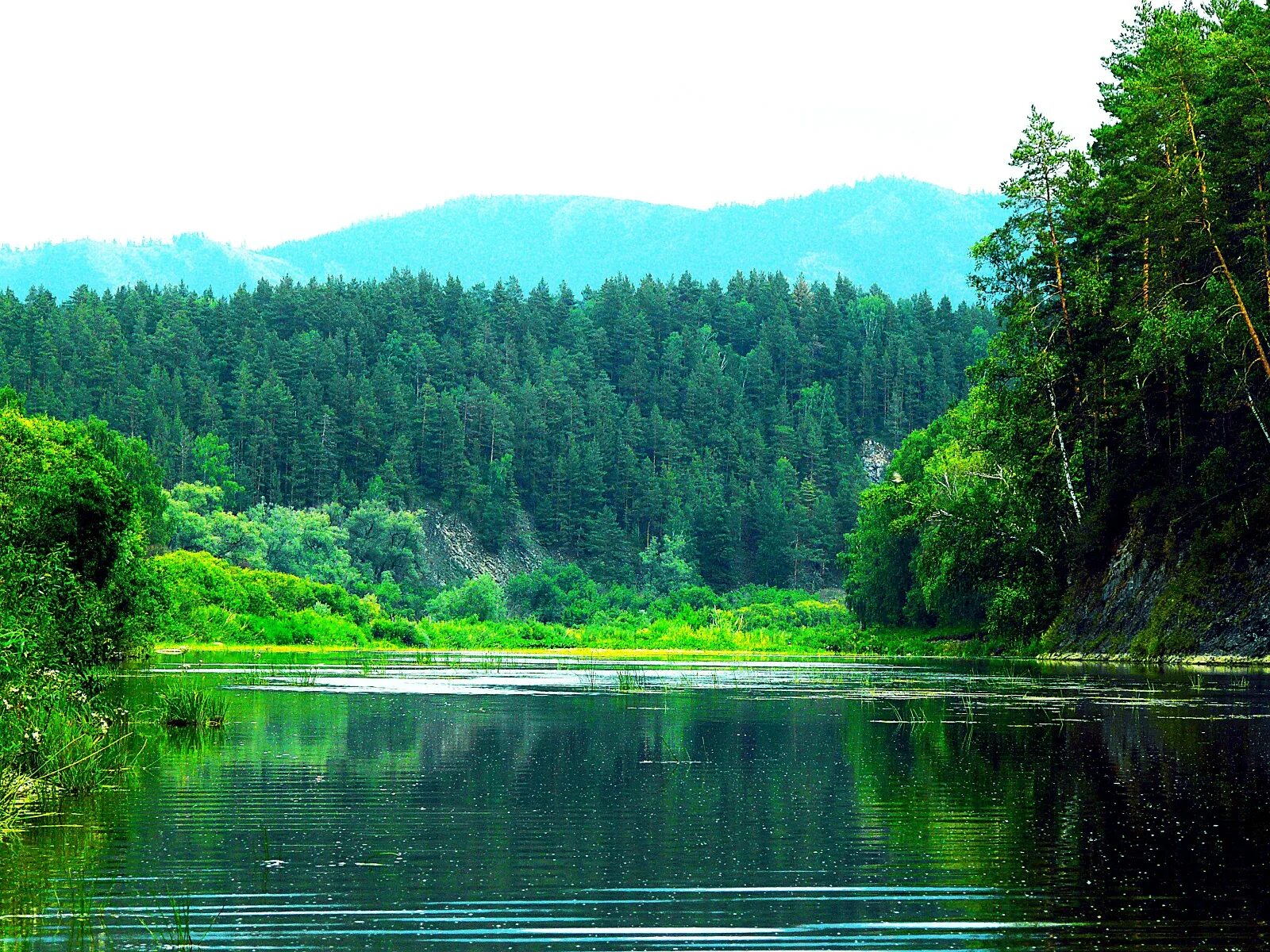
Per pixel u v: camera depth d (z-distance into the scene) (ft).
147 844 69.62
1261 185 276.21
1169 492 295.89
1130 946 51.03
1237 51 259.39
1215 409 275.18
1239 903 57.52
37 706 94.58
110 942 51.03
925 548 378.73
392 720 140.56
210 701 135.03
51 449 200.34
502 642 554.87
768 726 135.23
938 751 112.37
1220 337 258.78
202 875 62.44
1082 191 324.80
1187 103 280.51
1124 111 321.11
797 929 53.42
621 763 104.17
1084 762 104.73
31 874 62.69
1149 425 313.12
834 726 135.33
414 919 54.75
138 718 132.57
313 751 110.11
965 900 58.03
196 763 101.86
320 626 486.38
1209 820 77.77
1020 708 156.15
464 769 99.81
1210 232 273.13
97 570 148.66
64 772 87.40
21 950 49.98
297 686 194.70
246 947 50.62
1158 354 269.85
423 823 76.38
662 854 67.62
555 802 84.02
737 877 62.64
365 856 66.95
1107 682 211.41
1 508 138.21
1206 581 273.13
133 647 269.03
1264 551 263.49
